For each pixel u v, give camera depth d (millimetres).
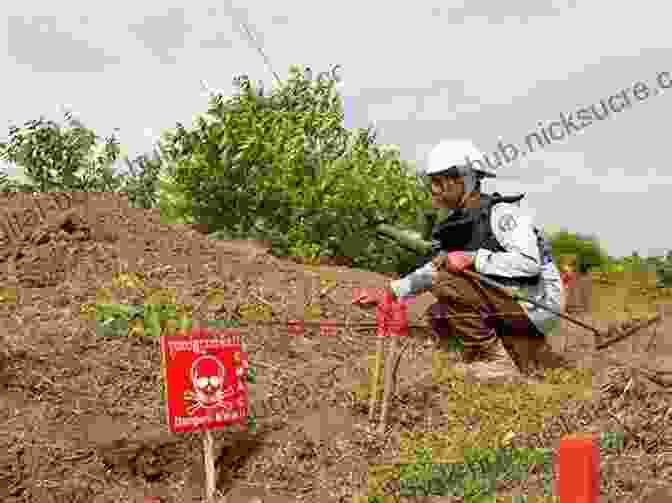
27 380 4293
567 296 7168
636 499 3754
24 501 3623
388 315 4586
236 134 9047
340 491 3904
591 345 6082
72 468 3811
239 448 4094
